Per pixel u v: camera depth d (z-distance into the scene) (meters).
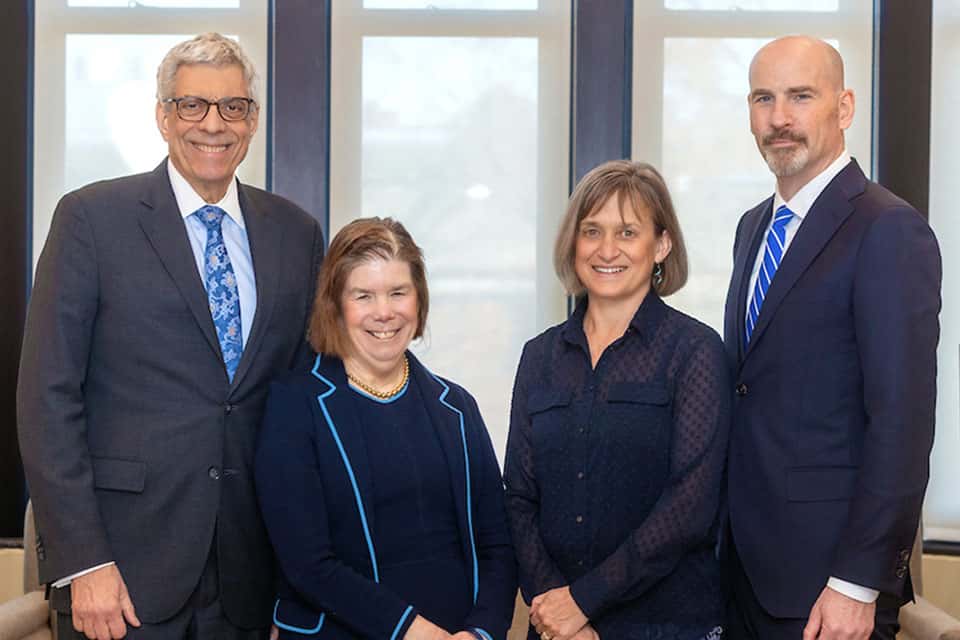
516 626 3.29
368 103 3.64
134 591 2.17
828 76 2.29
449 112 3.65
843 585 2.08
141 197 2.28
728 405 2.24
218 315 2.28
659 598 2.21
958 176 3.59
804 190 2.32
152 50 3.61
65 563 2.09
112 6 3.60
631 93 3.60
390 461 2.16
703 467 2.19
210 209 2.33
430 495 2.19
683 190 3.62
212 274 2.30
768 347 2.24
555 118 3.64
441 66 3.64
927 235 2.14
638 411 2.23
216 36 2.30
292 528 2.10
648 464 2.22
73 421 2.14
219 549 2.22
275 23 3.53
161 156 3.63
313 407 2.16
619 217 2.29
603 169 2.35
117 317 2.20
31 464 2.11
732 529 2.28
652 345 2.29
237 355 2.28
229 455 2.23
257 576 2.29
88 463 2.14
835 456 2.17
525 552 2.30
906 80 3.55
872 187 2.26
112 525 2.18
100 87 3.61
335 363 2.23
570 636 2.15
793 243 2.26
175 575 2.19
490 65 3.64
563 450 2.27
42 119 3.61
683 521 2.16
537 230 3.66
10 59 3.57
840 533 2.14
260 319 2.30
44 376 2.12
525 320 3.68
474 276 3.67
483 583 2.24
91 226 2.21
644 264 2.31
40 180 3.62
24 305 3.60
